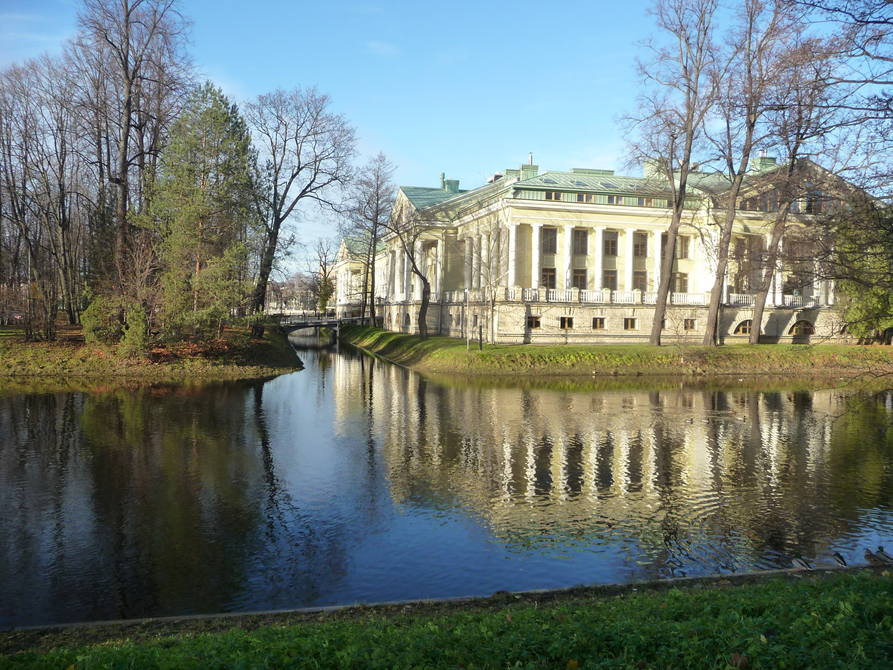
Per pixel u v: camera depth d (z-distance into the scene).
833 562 11.85
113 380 35.03
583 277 56.97
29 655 6.75
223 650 6.68
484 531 13.28
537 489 16.20
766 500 15.46
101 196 43.00
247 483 16.36
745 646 6.36
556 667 6.20
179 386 33.66
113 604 10.04
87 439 20.78
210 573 11.18
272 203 48.81
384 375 41.41
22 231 45.41
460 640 6.86
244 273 42.88
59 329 44.25
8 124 44.25
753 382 39.34
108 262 40.09
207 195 37.78
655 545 12.62
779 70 11.92
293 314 109.38
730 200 44.50
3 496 15.09
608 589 9.46
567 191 53.97
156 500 14.96
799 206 15.31
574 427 23.98
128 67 38.31
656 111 43.41
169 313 37.12
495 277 53.09
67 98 41.62
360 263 113.06
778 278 54.16
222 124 38.62
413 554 12.08
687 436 22.62
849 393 34.41
